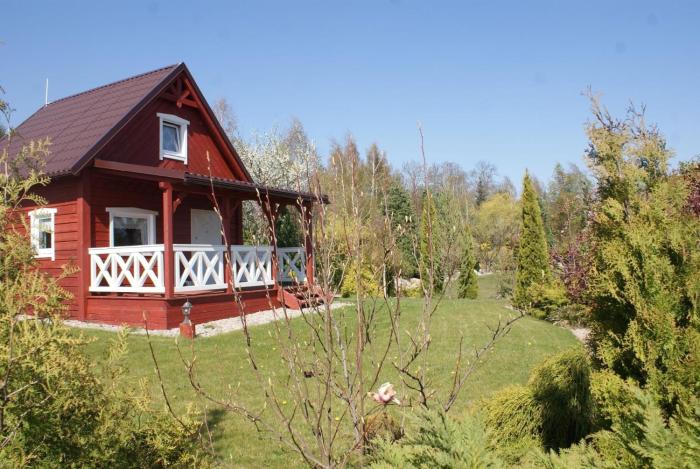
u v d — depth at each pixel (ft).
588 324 10.55
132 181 47.57
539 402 12.53
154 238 49.42
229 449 16.87
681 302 9.20
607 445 7.44
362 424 8.27
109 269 43.86
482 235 116.47
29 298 8.13
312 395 19.12
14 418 7.86
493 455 6.24
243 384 24.50
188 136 54.39
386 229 10.13
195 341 33.17
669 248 9.49
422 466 6.04
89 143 42.60
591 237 10.91
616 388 9.12
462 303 52.70
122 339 10.02
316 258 10.14
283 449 16.37
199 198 55.36
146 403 9.75
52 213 43.75
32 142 11.03
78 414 8.66
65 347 8.87
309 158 11.93
